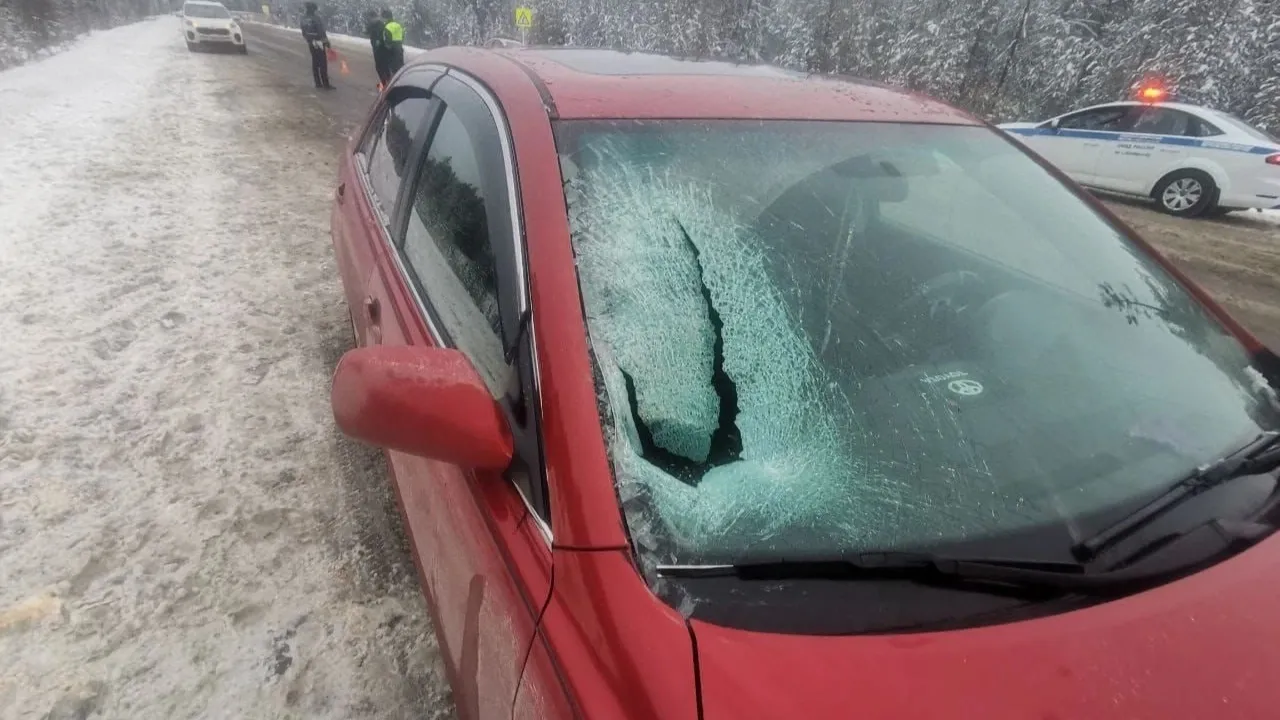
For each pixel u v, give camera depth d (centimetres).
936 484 127
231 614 230
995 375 148
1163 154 939
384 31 1472
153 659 213
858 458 129
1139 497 129
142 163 764
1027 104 1767
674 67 214
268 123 1059
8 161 707
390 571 250
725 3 2538
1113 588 113
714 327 140
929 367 146
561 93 178
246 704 202
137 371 368
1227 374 159
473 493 143
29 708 197
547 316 131
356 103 1332
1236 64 1468
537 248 140
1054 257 179
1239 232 861
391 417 120
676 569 110
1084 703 98
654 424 125
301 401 350
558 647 108
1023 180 198
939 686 98
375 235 255
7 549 249
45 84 1240
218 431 323
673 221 152
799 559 113
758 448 127
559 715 104
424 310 185
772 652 100
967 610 109
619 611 104
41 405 331
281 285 486
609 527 113
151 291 460
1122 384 152
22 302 426
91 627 223
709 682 96
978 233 179
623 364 130
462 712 148
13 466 289
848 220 167
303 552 257
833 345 144
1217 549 121
